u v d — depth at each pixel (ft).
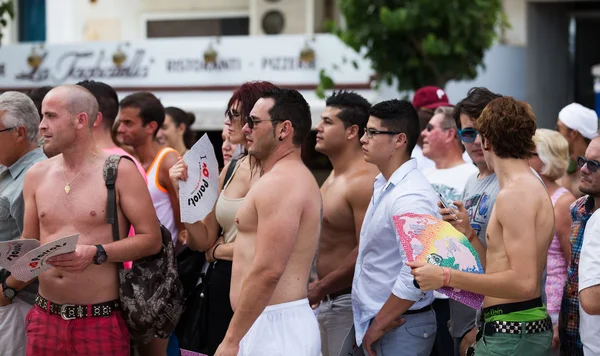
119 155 18.12
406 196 17.87
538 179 16.20
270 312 16.58
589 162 17.07
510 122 15.98
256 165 19.34
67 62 52.21
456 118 19.61
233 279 17.25
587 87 61.77
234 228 20.15
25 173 20.18
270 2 58.49
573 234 17.99
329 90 47.32
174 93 50.75
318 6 58.13
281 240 16.15
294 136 17.03
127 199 17.80
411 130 18.37
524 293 15.40
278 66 48.98
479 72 49.47
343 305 20.68
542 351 16.30
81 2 62.28
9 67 52.95
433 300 19.44
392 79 41.19
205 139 19.04
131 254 17.56
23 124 20.10
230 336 16.10
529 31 53.47
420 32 38.96
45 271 17.02
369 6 39.81
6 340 19.95
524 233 15.55
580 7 58.29
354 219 20.51
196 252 21.24
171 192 23.66
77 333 17.69
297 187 16.53
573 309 17.83
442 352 20.15
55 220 17.80
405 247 15.85
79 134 17.76
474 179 19.42
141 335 18.19
